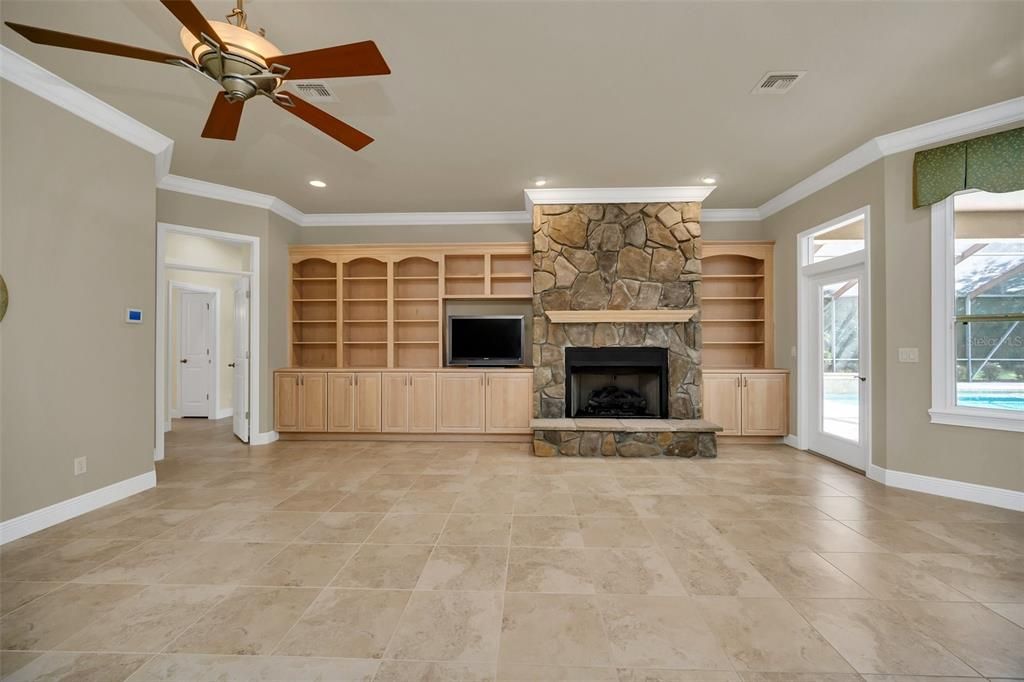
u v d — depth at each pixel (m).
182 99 3.07
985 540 2.64
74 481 2.99
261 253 5.19
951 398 3.40
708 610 1.95
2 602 2.00
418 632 1.80
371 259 5.96
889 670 1.59
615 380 5.59
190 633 1.79
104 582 2.16
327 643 1.73
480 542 2.62
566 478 3.88
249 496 3.41
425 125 3.46
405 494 3.46
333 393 5.39
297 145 3.81
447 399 5.34
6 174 2.60
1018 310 3.19
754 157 4.07
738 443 5.24
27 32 1.61
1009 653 1.67
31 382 2.73
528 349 5.93
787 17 2.30
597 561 2.39
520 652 1.69
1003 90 2.97
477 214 5.84
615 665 1.62
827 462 4.41
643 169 4.36
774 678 1.56
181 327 7.10
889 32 2.41
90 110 3.05
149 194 3.58
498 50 2.56
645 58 2.64
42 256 2.79
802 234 4.83
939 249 3.44
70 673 1.57
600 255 5.14
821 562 2.37
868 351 3.91
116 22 2.32
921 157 3.46
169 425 6.00
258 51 1.83
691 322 5.09
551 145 3.82
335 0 2.16
